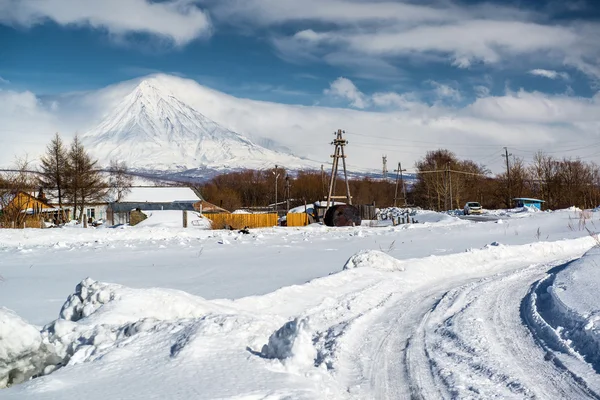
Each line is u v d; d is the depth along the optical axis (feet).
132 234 90.99
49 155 191.42
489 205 320.91
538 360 21.65
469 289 38.96
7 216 118.83
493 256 56.59
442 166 322.34
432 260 49.39
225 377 17.04
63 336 21.49
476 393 18.07
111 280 42.68
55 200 231.50
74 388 15.99
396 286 38.83
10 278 44.80
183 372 17.39
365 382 19.45
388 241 78.84
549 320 27.99
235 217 151.43
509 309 31.89
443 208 303.27
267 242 78.18
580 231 88.28
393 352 23.36
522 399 17.40
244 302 29.40
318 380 18.42
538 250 62.34
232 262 54.54
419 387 18.90
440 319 29.63
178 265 52.49
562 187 256.73
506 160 264.72
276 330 21.97
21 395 15.34
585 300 29.40
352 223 140.15
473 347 23.72
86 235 86.58
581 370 19.92
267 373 17.63
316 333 26.00
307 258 57.88
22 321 18.49
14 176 136.87
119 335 21.72
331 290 35.04
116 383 16.43
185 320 22.67
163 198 274.36
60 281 42.86
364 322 28.48
